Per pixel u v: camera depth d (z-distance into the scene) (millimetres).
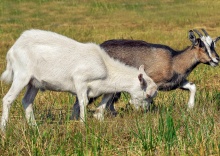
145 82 11094
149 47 12258
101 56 10805
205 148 8969
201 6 36500
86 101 10695
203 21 29953
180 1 39062
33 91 10891
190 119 10305
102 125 10117
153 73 12188
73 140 9477
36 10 36188
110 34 25734
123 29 27625
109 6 37250
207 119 10336
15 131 9703
